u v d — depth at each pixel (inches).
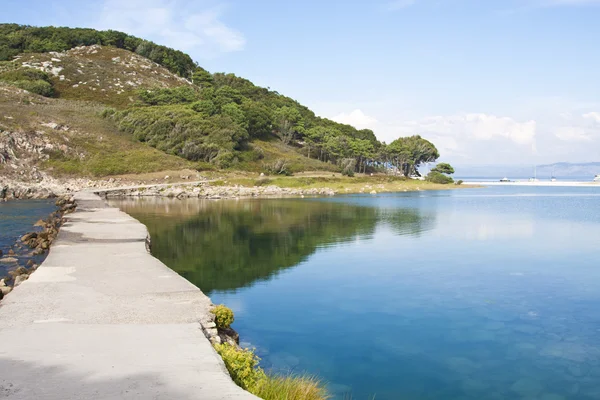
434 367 395.9
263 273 716.0
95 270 506.3
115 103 3777.1
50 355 255.3
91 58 4628.4
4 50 4291.3
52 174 2364.7
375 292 620.4
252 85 5315.0
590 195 2918.3
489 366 399.5
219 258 817.5
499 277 711.7
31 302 378.0
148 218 1358.3
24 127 2564.0
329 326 488.4
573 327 495.2
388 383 365.4
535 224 1374.3
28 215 1278.3
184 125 3097.9
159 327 316.2
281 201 2134.6
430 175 4192.9
